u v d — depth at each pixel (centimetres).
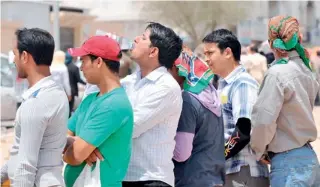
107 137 582
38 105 568
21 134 572
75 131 639
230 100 773
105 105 580
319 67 2939
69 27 5275
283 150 727
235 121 755
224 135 750
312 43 6875
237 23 6581
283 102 720
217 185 699
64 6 5112
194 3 6512
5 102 2238
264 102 714
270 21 753
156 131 630
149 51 639
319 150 1680
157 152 628
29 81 597
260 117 714
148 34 643
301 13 8494
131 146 605
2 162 1302
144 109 621
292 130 722
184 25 6556
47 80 590
